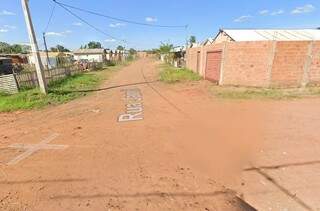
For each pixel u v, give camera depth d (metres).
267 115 8.47
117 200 3.85
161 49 62.91
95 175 4.66
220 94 12.68
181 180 4.39
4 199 3.97
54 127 7.92
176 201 3.77
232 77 15.27
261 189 4.05
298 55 14.04
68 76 22.17
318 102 10.44
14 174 4.81
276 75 14.27
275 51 13.93
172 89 15.10
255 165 4.87
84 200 3.88
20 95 12.72
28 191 4.19
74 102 11.99
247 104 10.30
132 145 6.12
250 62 14.57
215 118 8.24
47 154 5.75
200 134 6.72
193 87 15.45
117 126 7.78
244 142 6.05
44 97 12.64
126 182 4.38
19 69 27.94
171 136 6.65
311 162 4.93
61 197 3.98
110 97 13.12
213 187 4.14
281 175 4.46
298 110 9.10
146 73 27.77
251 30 22.12
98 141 6.48
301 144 5.84
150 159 5.29
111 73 28.70
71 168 4.98
